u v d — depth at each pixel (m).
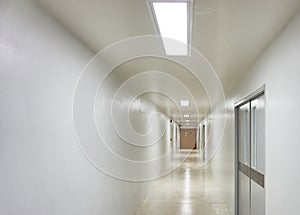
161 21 2.00
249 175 3.58
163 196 6.19
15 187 1.48
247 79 3.48
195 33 2.24
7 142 1.42
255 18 1.91
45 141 1.80
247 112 3.74
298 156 1.78
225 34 2.24
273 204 2.30
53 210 1.89
